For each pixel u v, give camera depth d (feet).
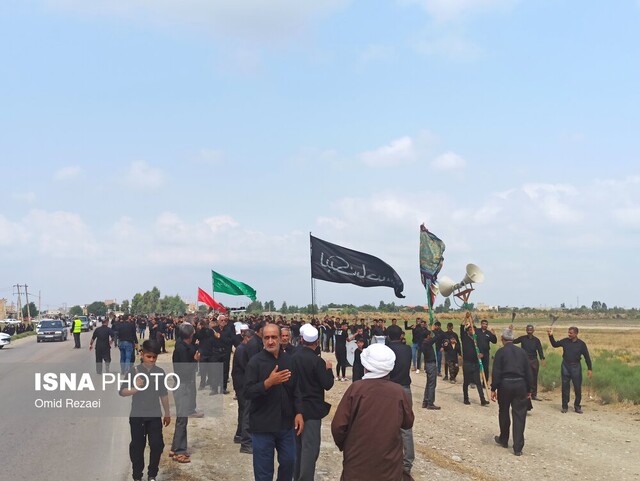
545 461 33.63
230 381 62.28
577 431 41.88
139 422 25.35
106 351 60.59
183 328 30.71
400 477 17.06
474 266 54.29
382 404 17.13
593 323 431.84
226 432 37.01
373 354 17.62
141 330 156.35
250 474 27.96
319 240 57.93
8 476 27.14
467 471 30.73
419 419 44.11
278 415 21.76
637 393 52.80
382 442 16.88
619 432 41.65
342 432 17.30
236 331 61.82
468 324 53.57
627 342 179.93
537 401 54.85
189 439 34.96
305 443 24.64
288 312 406.62
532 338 56.13
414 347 75.36
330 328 100.73
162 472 27.94
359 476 16.83
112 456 30.96
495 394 36.81
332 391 57.00
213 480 26.96
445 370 68.64
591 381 58.39
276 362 21.95
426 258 61.87
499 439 37.14
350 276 57.93
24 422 38.93
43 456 30.86
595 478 30.58
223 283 98.78
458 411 48.32
